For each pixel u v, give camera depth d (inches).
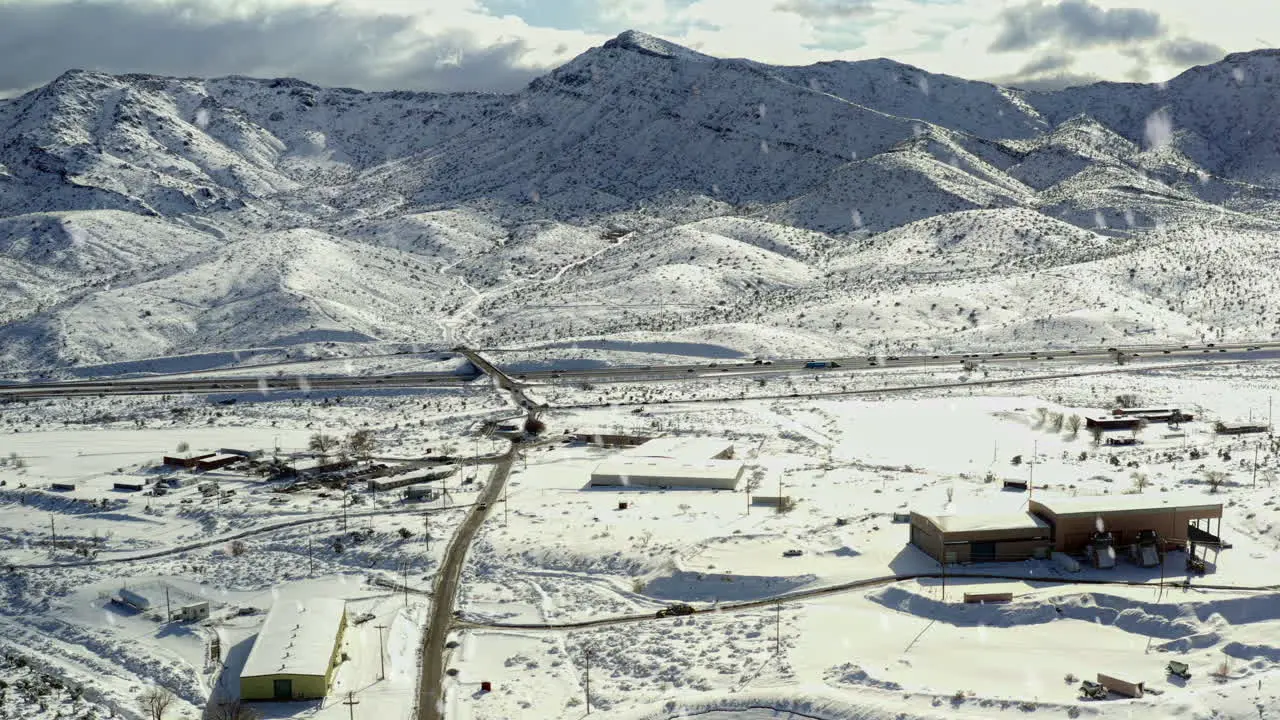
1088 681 2783.0
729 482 5049.2
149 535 4761.3
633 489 5098.4
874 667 2925.7
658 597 3676.2
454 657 3275.1
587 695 2974.9
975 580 3540.8
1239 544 3737.7
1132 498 3848.4
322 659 3100.4
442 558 4188.0
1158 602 3198.8
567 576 3941.9
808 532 4143.7
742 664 3056.1
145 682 3233.3
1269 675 2696.9
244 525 4795.8
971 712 2642.7
